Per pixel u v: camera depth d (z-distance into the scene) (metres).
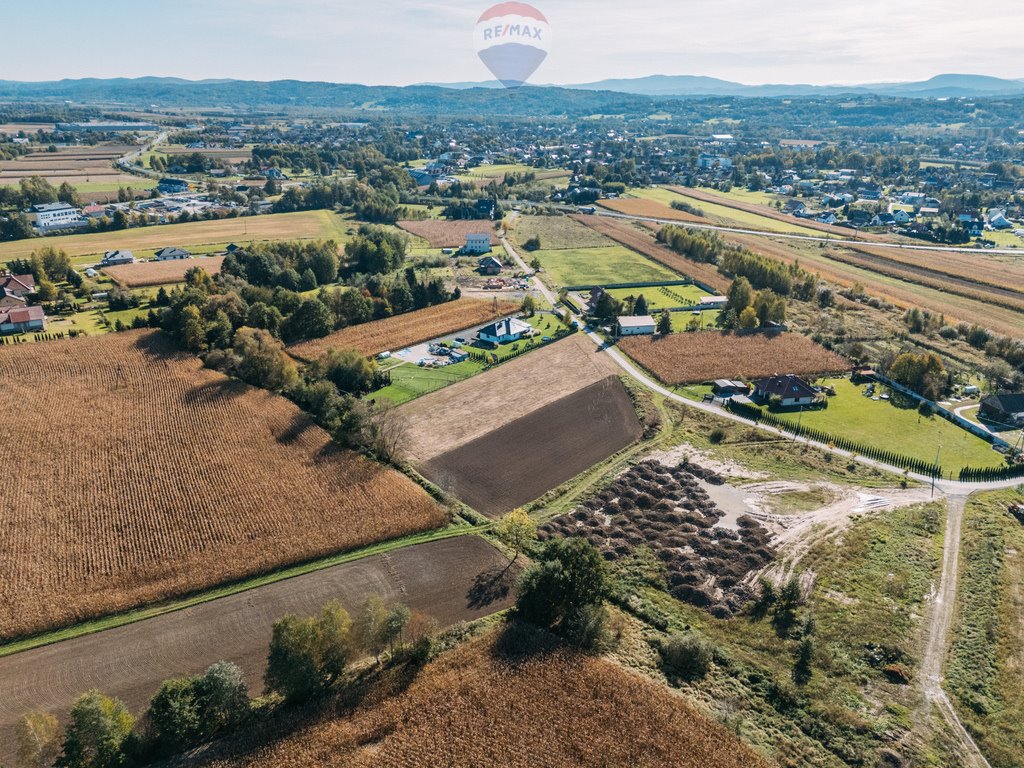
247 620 61.00
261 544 69.75
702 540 73.81
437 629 59.66
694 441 96.06
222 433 91.69
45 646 57.91
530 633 59.03
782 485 85.38
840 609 64.00
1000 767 49.12
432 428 97.75
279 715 51.06
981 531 75.56
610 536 74.75
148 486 79.44
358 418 90.06
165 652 57.50
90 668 55.81
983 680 56.28
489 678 53.78
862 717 52.81
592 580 60.66
